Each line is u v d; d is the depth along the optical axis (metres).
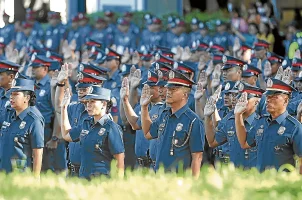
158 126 23.86
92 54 40.12
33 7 71.88
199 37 54.25
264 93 23.28
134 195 15.62
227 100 27.41
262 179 17.00
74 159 25.84
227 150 26.94
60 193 15.81
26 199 15.35
